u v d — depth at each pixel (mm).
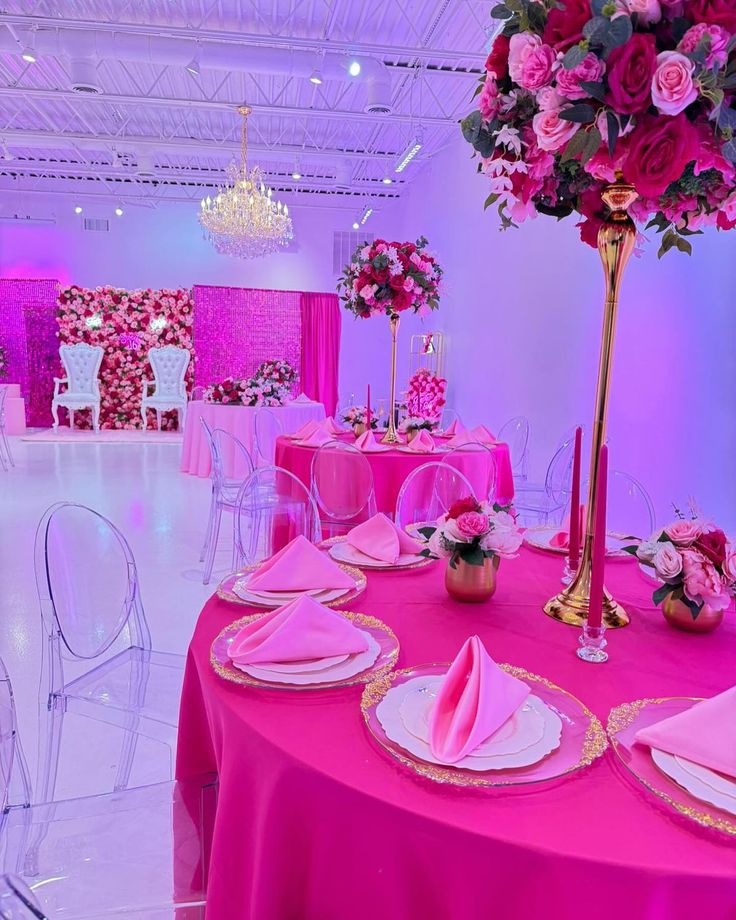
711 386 3844
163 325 10555
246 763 903
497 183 1190
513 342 6219
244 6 5461
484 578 1392
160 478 6699
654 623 1315
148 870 1095
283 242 8008
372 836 762
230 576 1531
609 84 955
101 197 10570
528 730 863
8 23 5020
